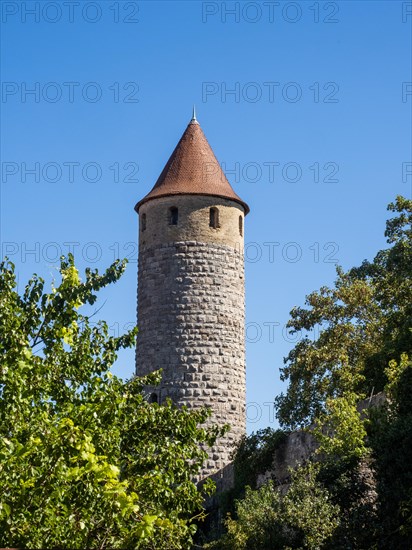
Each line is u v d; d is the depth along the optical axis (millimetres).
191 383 44781
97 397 20094
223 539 32688
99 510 16891
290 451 36844
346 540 28641
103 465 15758
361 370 45031
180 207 46562
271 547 29812
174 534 19938
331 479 30531
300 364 46594
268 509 30766
